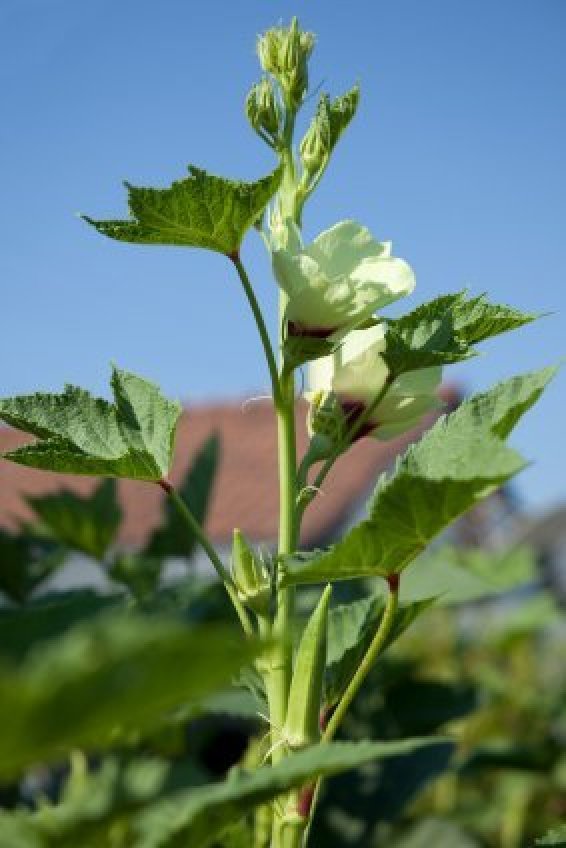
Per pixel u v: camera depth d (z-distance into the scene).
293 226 0.90
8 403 0.94
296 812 0.82
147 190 0.86
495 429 0.80
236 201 0.87
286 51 0.92
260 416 5.75
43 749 0.52
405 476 0.75
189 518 0.89
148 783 0.96
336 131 0.92
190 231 0.89
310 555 0.83
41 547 1.63
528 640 2.74
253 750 1.13
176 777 1.17
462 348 0.91
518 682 2.62
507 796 2.12
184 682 0.51
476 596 1.33
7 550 1.51
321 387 0.93
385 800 1.43
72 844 0.65
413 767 1.47
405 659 1.72
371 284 0.87
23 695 0.47
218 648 0.50
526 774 2.13
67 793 0.98
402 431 0.93
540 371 0.81
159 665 0.49
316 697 0.83
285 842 0.82
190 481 1.57
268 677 0.85
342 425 0.91
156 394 0.94
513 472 0.73
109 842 0.68
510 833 2.04
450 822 1.73
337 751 0.66
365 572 0.81
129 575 1.51
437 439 0.83
